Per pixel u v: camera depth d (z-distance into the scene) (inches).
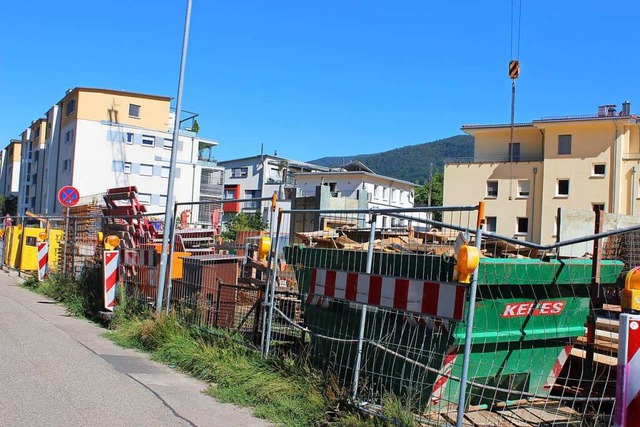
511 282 216.4
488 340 217.9
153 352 330.0
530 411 237.9
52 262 697.6
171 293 385.1
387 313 235.9
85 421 212.5
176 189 2340.1
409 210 219.6
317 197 913.5
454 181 1846.7
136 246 475.5
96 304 447.2
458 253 188.2
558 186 1696.6
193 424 216.8
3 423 204.7
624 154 1621.6
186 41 400.5
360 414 216.8
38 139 2741.1
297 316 309.7
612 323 283.4
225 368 273.9
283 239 358.9
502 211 1771.7
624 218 545.3
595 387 254.1
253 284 361.1
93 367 292.8
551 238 1678.2
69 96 2274.9
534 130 1814.7
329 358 264.5
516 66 1248.2
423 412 218.8
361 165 3198.8
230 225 1120.2
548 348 241.6
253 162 3097.9
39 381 260.8
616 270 259.1
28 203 2915.8
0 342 337.7
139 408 231.6
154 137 2298.2
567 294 239.1
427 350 217.5
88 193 2182.6
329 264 265.9
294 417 225.9
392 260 231.0
